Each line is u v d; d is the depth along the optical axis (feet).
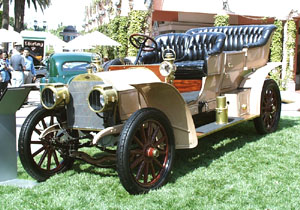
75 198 11.02
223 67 16.28
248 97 18.02
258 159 14.75
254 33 20.13
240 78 18.34
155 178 11.91
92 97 11.32
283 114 26.35
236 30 20.85
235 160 14.70
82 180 12.71
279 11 42.55
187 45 19.77
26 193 11.62
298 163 14.11
